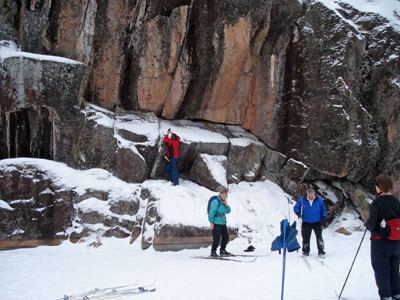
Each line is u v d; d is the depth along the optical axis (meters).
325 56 13.27
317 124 13.16
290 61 13.77
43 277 7.06
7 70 10.35
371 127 13.40
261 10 13.03
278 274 7.38
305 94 13.43
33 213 9.73
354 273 7.53
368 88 13.71
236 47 12.97
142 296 6.00
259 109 13.88
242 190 12.71
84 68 11.30
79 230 9.78
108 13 11.96
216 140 12.89
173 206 10.25
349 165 12.82
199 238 9.88
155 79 12.64
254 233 10.98
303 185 13.37
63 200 10.00
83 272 7.45
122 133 11.70
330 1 14.03
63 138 10.90
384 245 5.27
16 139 10.84
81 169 10.94
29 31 11.67
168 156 11.61
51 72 10.73
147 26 12.40
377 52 13.62
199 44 12.81
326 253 9.50
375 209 5.32
